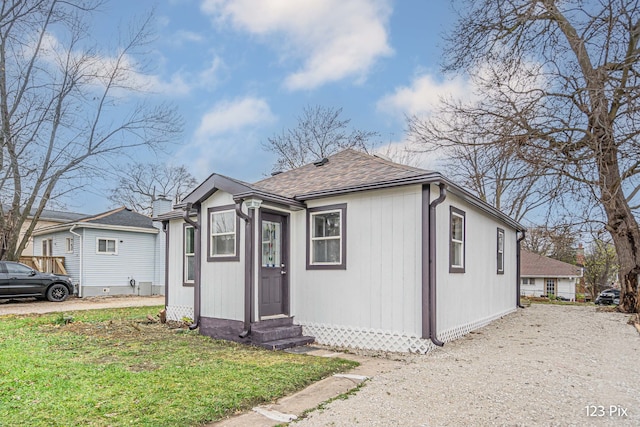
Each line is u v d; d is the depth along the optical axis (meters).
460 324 8.57
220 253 8.55
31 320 10.14
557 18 9.64
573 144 9.26
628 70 9.02
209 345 7.34
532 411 4.12
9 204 17.61
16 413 3.77
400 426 3.74
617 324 10.09
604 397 4.57
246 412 4.07
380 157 12.30
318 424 3.77
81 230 18.89
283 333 7.73
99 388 4.54
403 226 7.20
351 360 6.30
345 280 7.80
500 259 12.15
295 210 8.58
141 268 20.80
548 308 14.15
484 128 10.23
